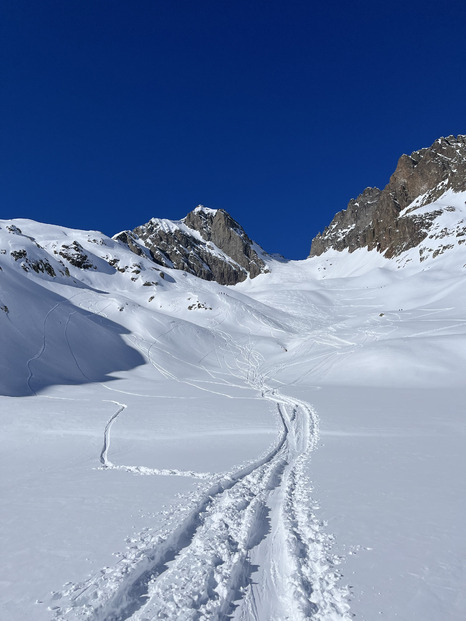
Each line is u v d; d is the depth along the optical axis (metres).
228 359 79.31
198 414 27.94
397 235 198.25
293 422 24.64
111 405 32.28
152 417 27.22
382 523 7.75
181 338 86.38
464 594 5.18
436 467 12.45
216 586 5.79
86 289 101.62
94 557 6.54
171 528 7.81
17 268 90.69
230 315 110.12
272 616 5.11
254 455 16.50
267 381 53.94
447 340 49.78
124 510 9.27
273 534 7.80
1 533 7.90
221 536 7.54
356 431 20.30
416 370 44.38
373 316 90.25
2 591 5.50
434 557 6.25
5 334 55.97
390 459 13.96
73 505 9.93
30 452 20.92
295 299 149.50
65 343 63.66
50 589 5.50
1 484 13.64
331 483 11.05
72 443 22.12
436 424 20.77
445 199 192.50
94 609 4.94
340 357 54.88
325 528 7.64
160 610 5.10
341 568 6.01
